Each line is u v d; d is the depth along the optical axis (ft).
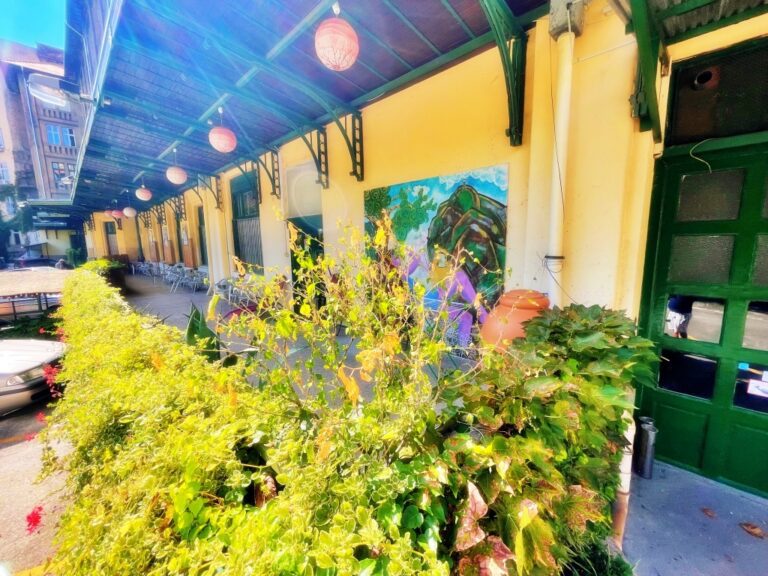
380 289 4.56
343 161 16.22
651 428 7.59
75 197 38.58
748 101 6.59
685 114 7.31
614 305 7.64
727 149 6.81
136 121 17.19
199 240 36.40
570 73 7.31
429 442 3.38
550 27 7.27
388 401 3.84
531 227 9.04
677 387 7.88
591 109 7.48
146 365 6.42
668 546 6.00
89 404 5.08
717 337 7.30
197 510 2.95
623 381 5.14
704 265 7.35
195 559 2.55
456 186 11.62
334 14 8.84
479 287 11.20
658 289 7.93
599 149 7.45
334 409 4.22
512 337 6.91
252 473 3.46
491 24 7.98
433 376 5.87
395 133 13.55
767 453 6.89
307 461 3.33
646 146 7.11
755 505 6.84
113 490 3.52
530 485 3.25
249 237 27.22
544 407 3.97
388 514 2.69
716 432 7.41
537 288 8.98
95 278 21.09
